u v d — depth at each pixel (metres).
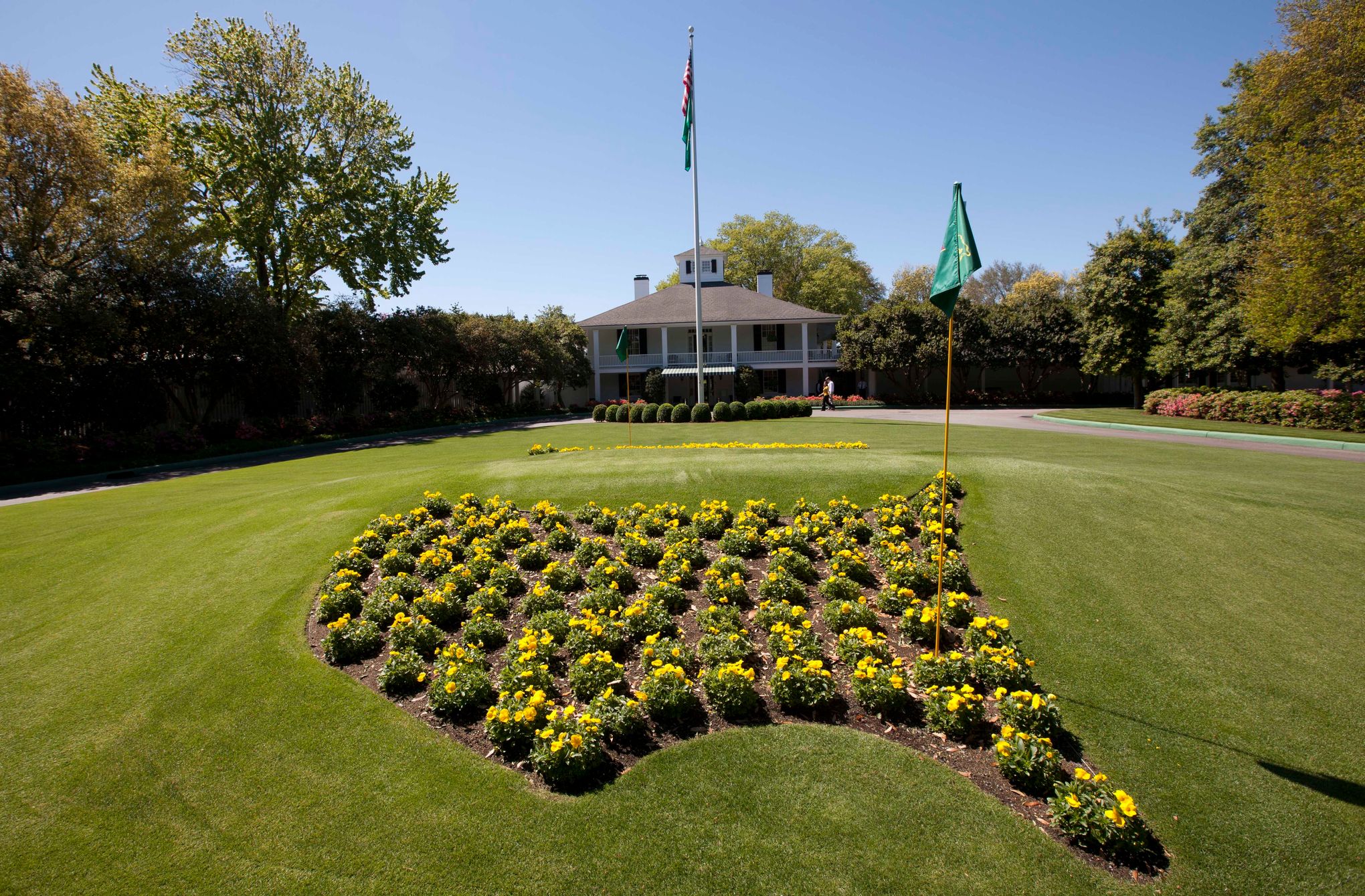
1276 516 6.80
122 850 3.23
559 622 5.29
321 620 5.65
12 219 17.95
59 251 18.97
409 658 4.82
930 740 3.99
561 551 7.10
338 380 27.84
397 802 3.54
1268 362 22.31
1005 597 5.70
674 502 8.34
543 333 37.50
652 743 4.00
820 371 41.94
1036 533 6.77
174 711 4.38
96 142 18.92
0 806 3.52
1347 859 3.11
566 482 8.97
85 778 3.74
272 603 5.94
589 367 41.03
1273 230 16.59
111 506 9.90
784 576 5.93
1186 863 3.11
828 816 3.39
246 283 23.02
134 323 19.94
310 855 3.19
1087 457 11.95
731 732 4.08
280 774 3.77
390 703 4.48
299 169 25.84
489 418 34.19
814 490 8.45
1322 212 14.56
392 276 29.45
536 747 3.76
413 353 30.41
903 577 5.88
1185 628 5.07
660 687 4.22
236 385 23.25
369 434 26.86
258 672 4.84
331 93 26.98
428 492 8.79
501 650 5.20
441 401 34.44
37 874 3.08
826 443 15.05
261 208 25.20
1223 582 5.66
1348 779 3.60
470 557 6.86
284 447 22.66
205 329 21.52
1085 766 3.77
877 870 3.06
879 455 10.10
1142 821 3.36
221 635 5.37
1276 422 18.81
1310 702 4.22
